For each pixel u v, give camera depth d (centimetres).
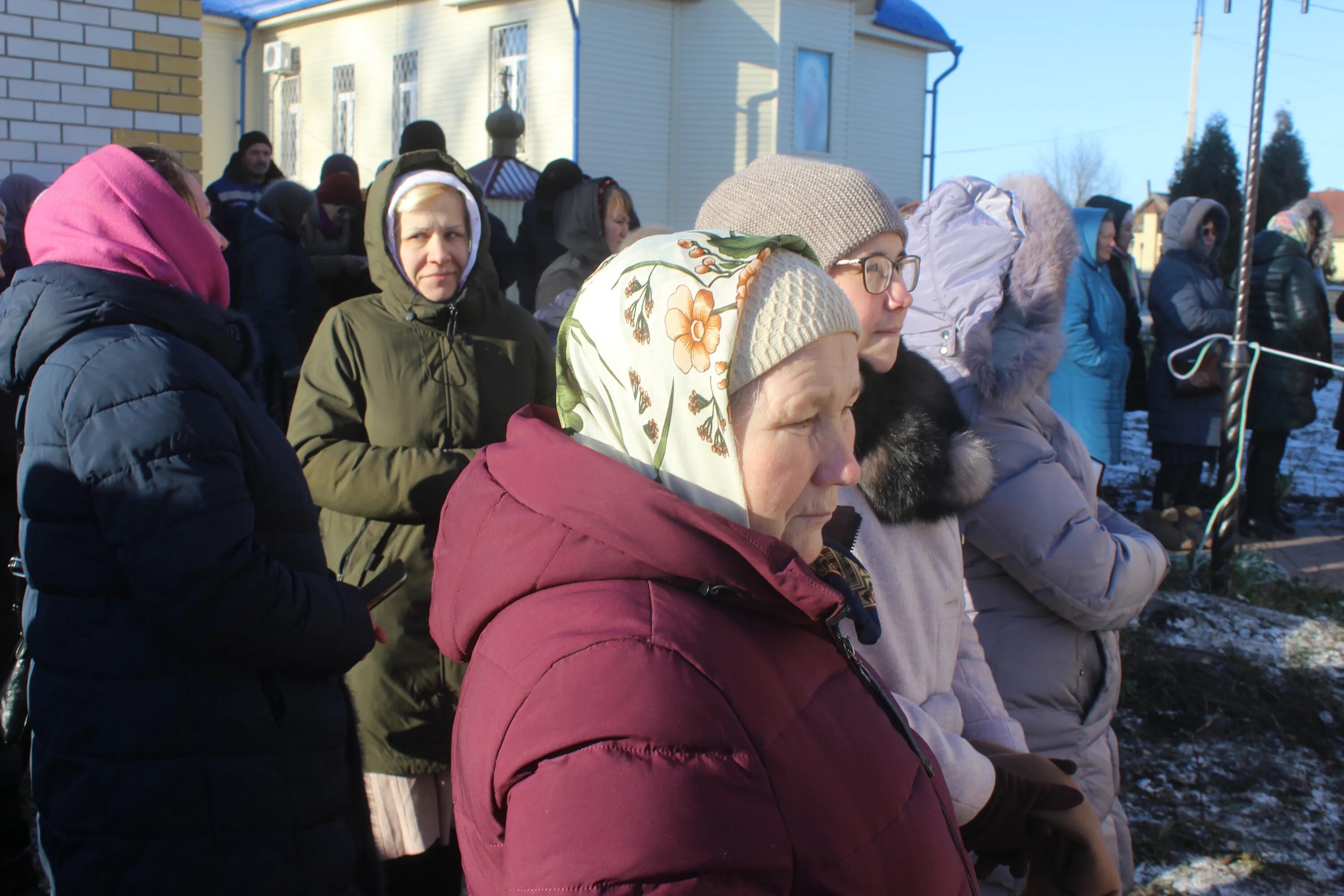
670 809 83
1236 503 501
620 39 1559
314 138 1955
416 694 236
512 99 1631
